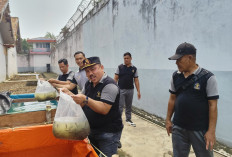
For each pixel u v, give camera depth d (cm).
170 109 207
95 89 182
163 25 466
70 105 155
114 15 740
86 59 174
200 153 178
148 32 532
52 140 186
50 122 271
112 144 187
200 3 353
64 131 148
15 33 1648
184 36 399
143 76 571
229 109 310
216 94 164
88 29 1100
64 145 191
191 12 376
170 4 436
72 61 1603
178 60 172
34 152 182
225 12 305
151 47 521
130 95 437
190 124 177
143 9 549
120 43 704
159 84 494
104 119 183
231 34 297
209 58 341
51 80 328
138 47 586
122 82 427
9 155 173
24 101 340
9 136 171
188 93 176
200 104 171
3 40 1321
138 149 325
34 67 3303
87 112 191
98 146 196
